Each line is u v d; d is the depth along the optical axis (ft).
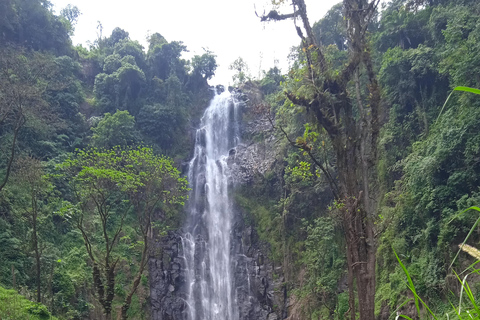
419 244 67.92
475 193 60.34
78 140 107.45
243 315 98.99
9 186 82.48
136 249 96.78
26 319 56.70
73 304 76.13
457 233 59.93
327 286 82.07
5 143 89.30
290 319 88.02
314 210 96.94
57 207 86.79
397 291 65.57
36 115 92.02
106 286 54.44
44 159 97.60
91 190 57.31
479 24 67.00
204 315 101.45
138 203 59.47
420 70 80.64
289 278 95.61
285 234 100.42
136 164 60.23
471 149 62.44
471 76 66.18
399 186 77.25
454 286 56.90
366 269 34.78
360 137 37.47
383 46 98.37
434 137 71.56
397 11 100.78
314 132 39.81
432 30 84.84
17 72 90.89
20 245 74.79
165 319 94.27
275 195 112.47
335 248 86.74
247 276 103.76
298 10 41.29
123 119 110.01
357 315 74.38
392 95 85.87
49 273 75.41
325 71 38.88
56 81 111.55
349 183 36.94
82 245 88.33
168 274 99.71
